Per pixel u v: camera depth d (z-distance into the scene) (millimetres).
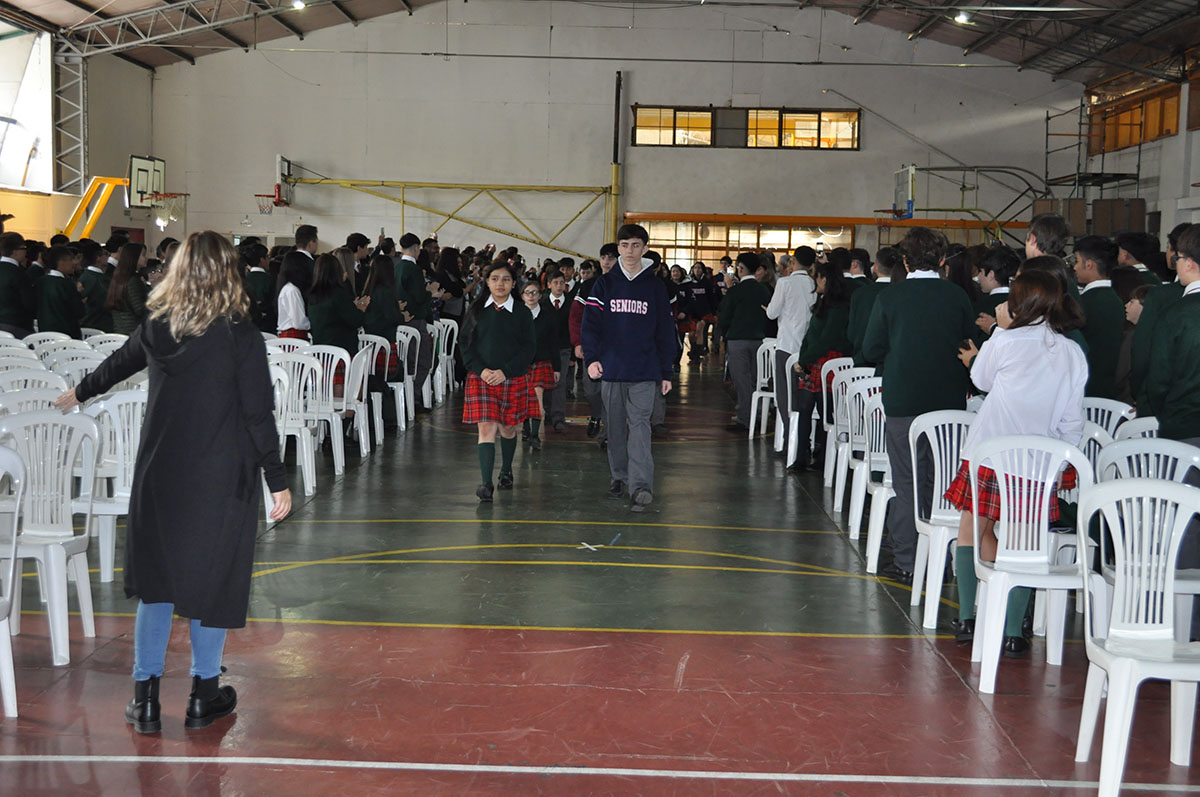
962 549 4254
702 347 18484
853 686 3812
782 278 9016
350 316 8125
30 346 7500
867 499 7234
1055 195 22594
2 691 3355
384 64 22797
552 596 4859
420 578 5098
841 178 23047
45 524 3928
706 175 23109
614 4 22734
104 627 4254
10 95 19078
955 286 5023
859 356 6684
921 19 21375
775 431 9578
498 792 2938
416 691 3670
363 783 2977
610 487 7438
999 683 3873
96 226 20078
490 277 6840
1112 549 4465
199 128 22812
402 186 22938
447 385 12977
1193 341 3998
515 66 22859
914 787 3029
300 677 3779
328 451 8656
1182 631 3801
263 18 21172
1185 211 18594
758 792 2973
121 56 21234
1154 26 17812
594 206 23172
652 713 3520
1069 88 22594
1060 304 4055
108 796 2877
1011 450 3814
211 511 3131
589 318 6738
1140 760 3260
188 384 3113
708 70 22906
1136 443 3834
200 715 3320
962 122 22844
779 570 5414
